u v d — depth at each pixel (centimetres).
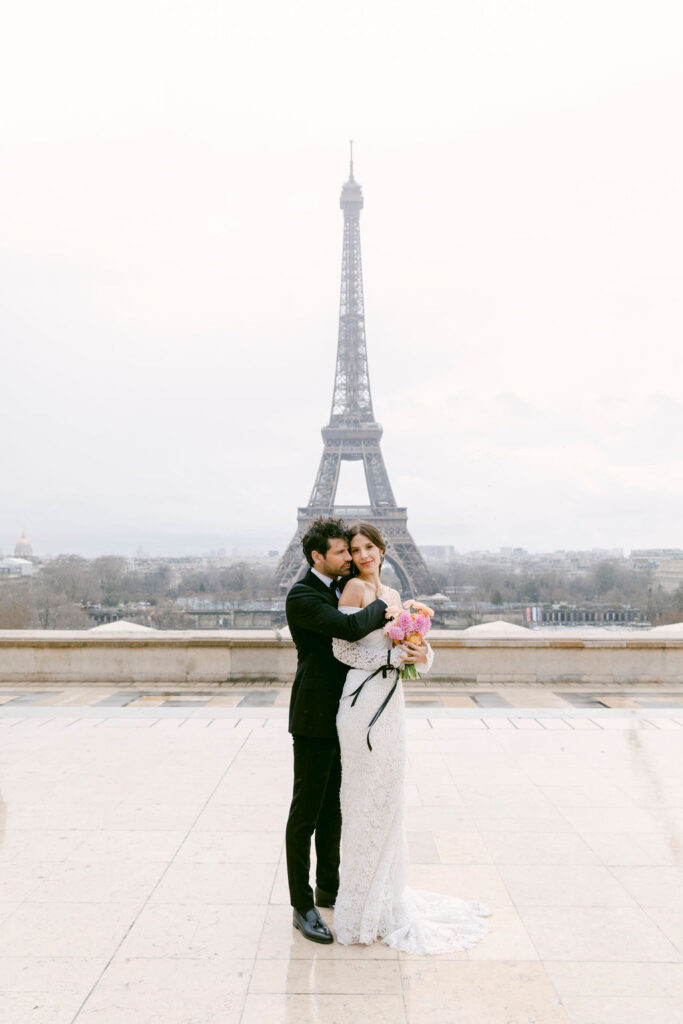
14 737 972
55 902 516
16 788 763
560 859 589
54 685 1348
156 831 645
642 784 773
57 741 950
